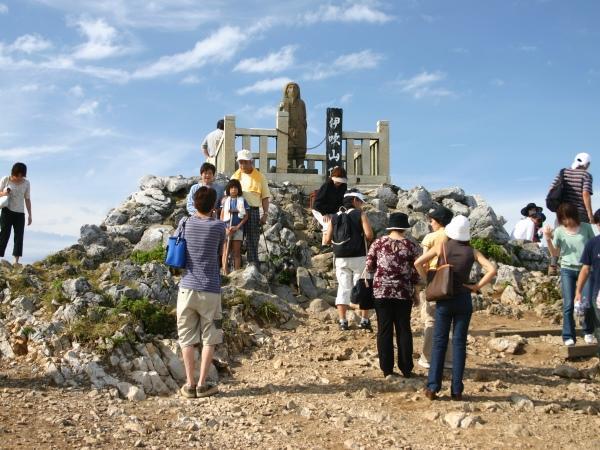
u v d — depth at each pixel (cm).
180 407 748
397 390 799
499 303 1196
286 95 1672
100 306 945
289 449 639
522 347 964
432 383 759
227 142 1609
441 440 660
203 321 782
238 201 1173
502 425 695
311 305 1134
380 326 834
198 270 772
